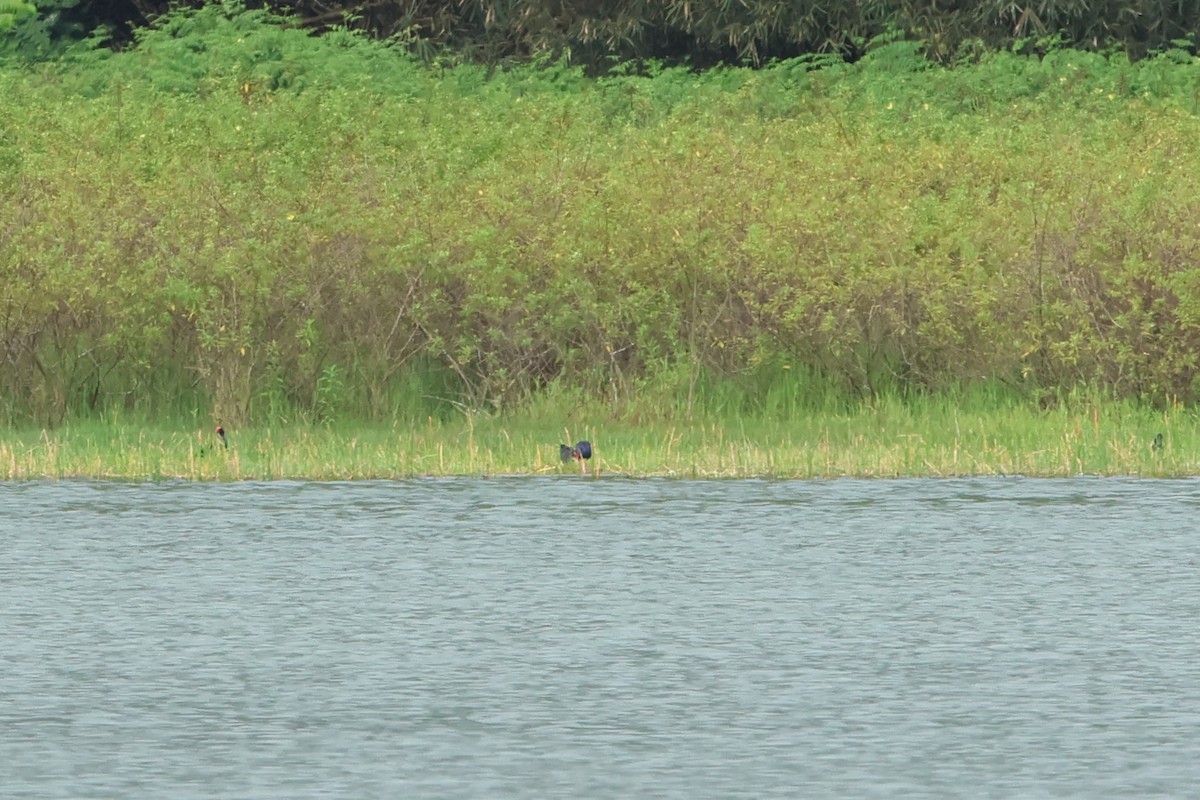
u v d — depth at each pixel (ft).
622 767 83.20
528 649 104.73
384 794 79.41
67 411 201.77
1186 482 164.76
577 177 214.69
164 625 110.73
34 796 79.30
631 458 173.68
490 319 206.08
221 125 225.76
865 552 132.87
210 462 172.14
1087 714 91.45
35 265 201.05
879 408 201.05
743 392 204.95
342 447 182.50
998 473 170.60
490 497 157.48
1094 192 210.59
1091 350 202.08
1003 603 116.16
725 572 126.00
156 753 85.51
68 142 221.46
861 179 216.95
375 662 101.86
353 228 205.87
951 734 88.07
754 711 92.07
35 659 102.47
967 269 206.80
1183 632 108.27
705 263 206.80
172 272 201.46
